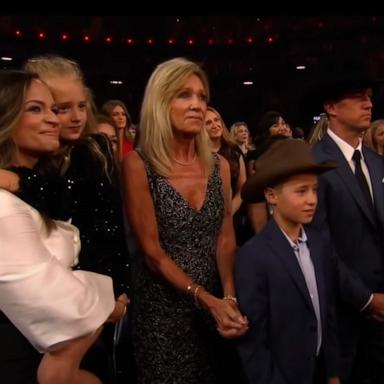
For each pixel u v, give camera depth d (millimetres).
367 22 9531
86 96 1842
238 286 1826
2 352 1319
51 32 9125
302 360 1810
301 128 7453
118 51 9656
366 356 2299
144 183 1846
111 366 2102
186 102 1833
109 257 1779
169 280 1808
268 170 1851
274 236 1859
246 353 1802
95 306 1319
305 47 10078
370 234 2127
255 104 10547
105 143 1938
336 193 2102
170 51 9961
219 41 10164
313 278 1890
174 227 1844
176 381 1886
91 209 1742
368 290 2072
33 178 1378
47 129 1430
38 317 1242
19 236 1248
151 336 1895
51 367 1290
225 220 2023
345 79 2113
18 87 1397
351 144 2174
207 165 1930
